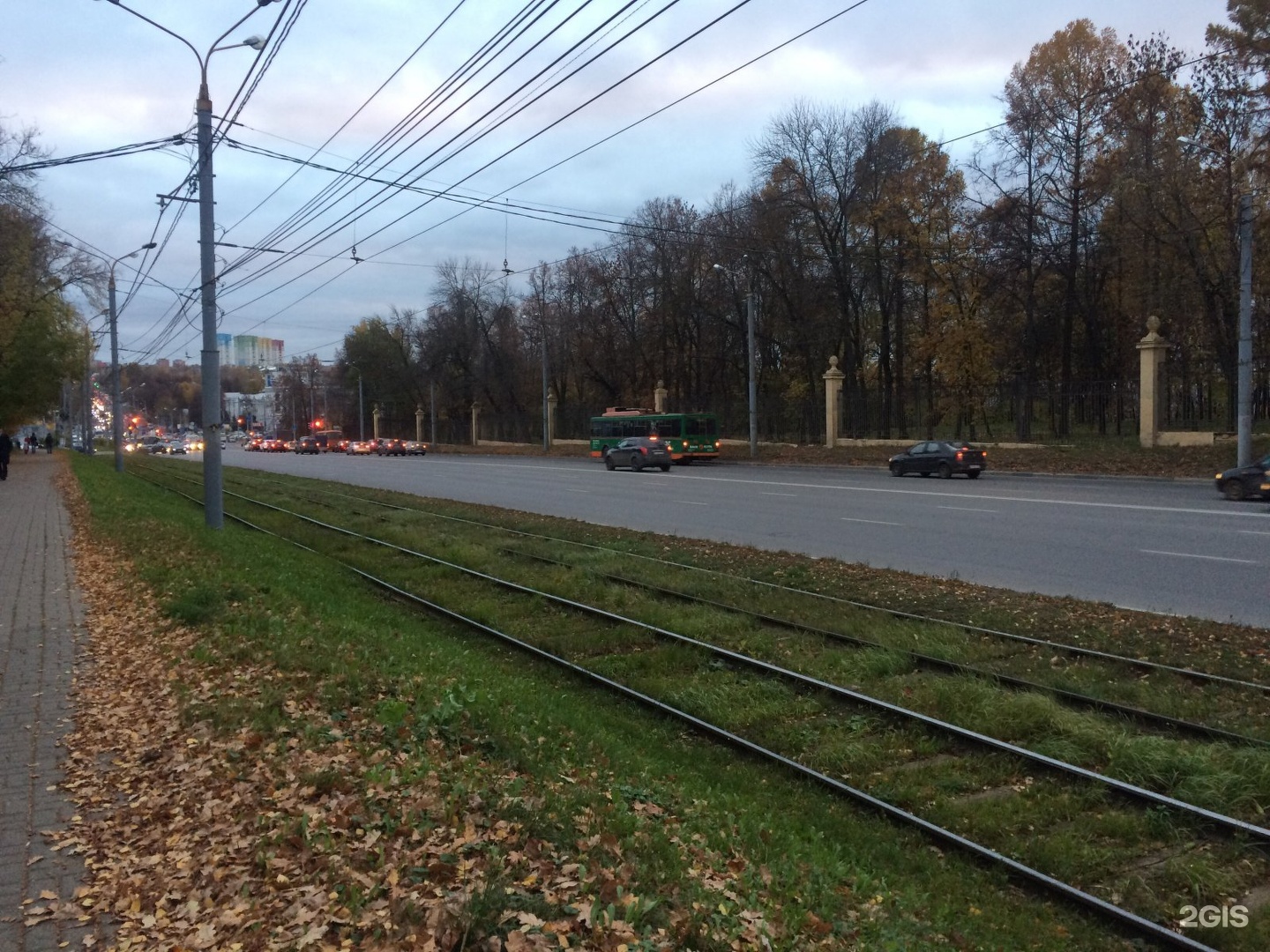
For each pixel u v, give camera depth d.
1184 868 4.90
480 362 77.56
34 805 4.83
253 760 5.27
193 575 11.20
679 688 8.52
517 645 10.33
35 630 8.98
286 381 127.44
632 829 4.69
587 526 19.75
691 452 45.31
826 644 9.63
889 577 12.53
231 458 71.62
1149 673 8.04
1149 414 30.55
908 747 6.85
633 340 60.00
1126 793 5.75
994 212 37.31
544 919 3.48
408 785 4.84
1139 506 19.56
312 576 13.66
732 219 47.69
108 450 86.62
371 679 7.06
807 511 21.23
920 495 23.69
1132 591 11.23
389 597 13.32
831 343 47.97
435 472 44.19
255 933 3.43
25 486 30.41
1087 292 37.88
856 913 4.27
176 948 3.36
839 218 44.41
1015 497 22.34
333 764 5.12
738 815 5.48
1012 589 11.73
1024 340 40.12
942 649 8.90
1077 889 4.75
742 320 51.47
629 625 10.78
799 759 6.80
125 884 3.88
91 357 63.00
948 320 42.19
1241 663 8.07
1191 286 31.50
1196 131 30.89
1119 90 32.44
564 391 72.38
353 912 3.54
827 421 44.16
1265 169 26.38
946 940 4.26
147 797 4.83
